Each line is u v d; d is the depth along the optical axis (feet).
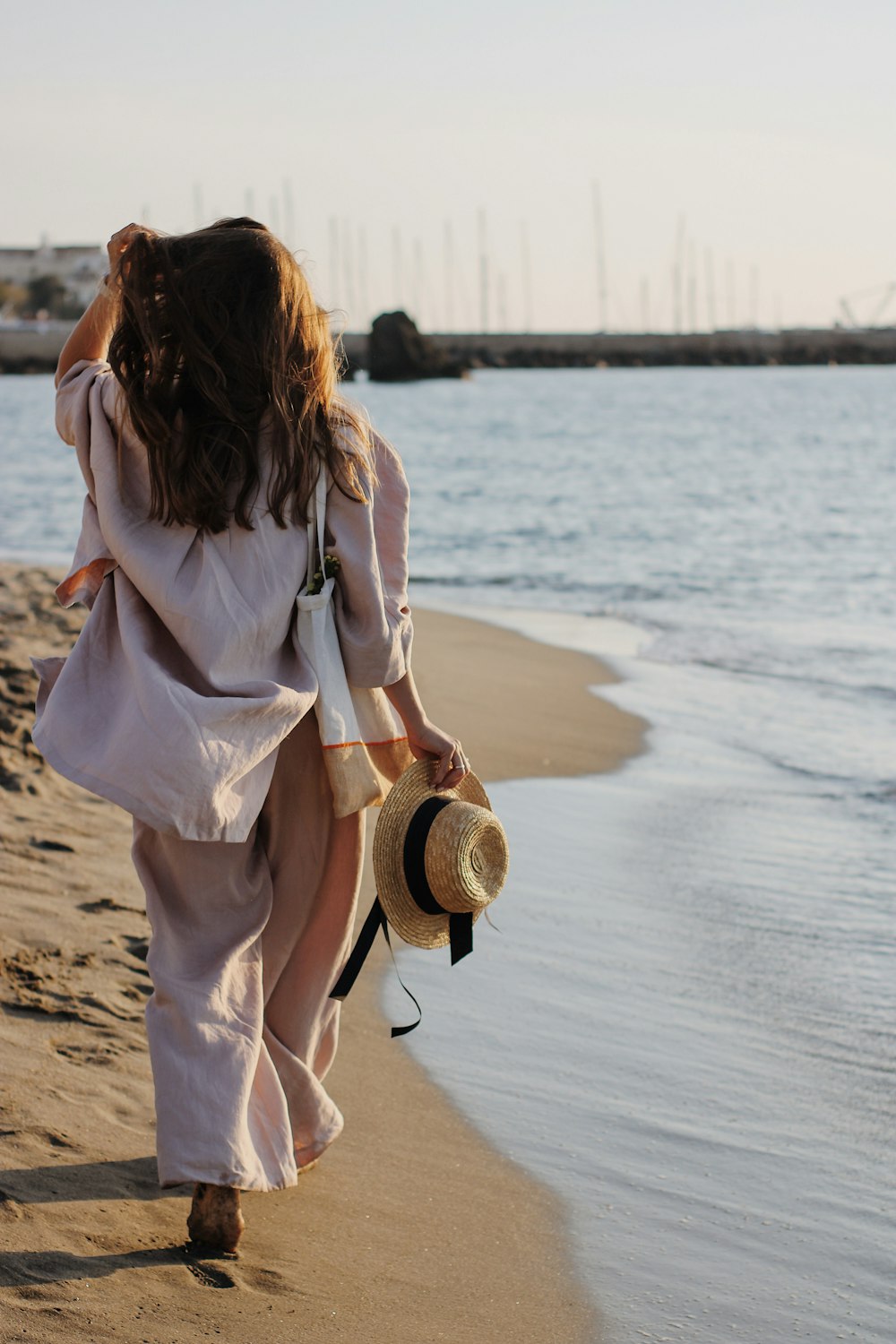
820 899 14.93
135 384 7.37
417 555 50.16
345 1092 10.38
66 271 354.13
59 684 7.47
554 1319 7.59
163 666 7.38
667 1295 7.90
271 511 7.48
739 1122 10.10
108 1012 10.77
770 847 16.80
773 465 88.43
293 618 7.72
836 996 12.37
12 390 207.00
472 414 148.97
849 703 25.63
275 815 8.17
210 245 7.41
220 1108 7.55
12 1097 9.16
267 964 8.26
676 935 13.82
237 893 7.97
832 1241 8.56
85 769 7.25
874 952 13.41
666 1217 8.77
